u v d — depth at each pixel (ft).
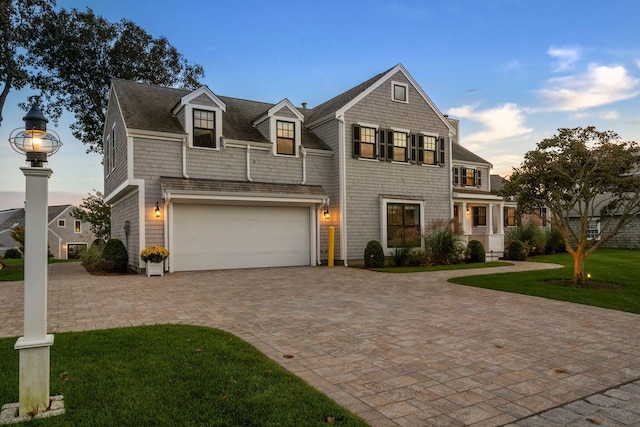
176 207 44.19
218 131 46.91
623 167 31.91
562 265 51.01
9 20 50.21
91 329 18.72
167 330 18.07
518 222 72.95
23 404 9.97
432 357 14.88
